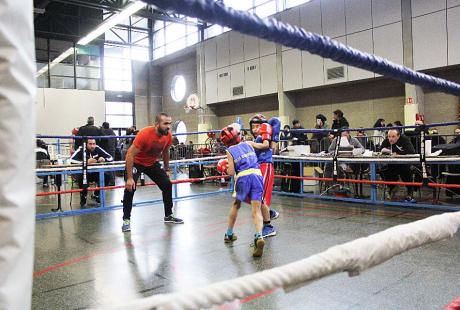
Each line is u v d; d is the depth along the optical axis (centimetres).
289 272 48
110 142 657
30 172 36
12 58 35
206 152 827
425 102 853
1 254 34
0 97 35
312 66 1016
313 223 381
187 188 713
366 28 888
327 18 962
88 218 446
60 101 1334
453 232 75
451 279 221
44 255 295
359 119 977
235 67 1238
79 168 467
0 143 34
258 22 55
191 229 372
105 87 1538
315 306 190
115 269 257
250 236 336
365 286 213
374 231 340
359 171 545
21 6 36
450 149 448
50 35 1378
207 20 50
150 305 39
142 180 478
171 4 44
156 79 1655
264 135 338
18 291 35
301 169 548
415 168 458
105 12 1479
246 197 285
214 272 247
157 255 288
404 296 199
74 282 234
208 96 1351
